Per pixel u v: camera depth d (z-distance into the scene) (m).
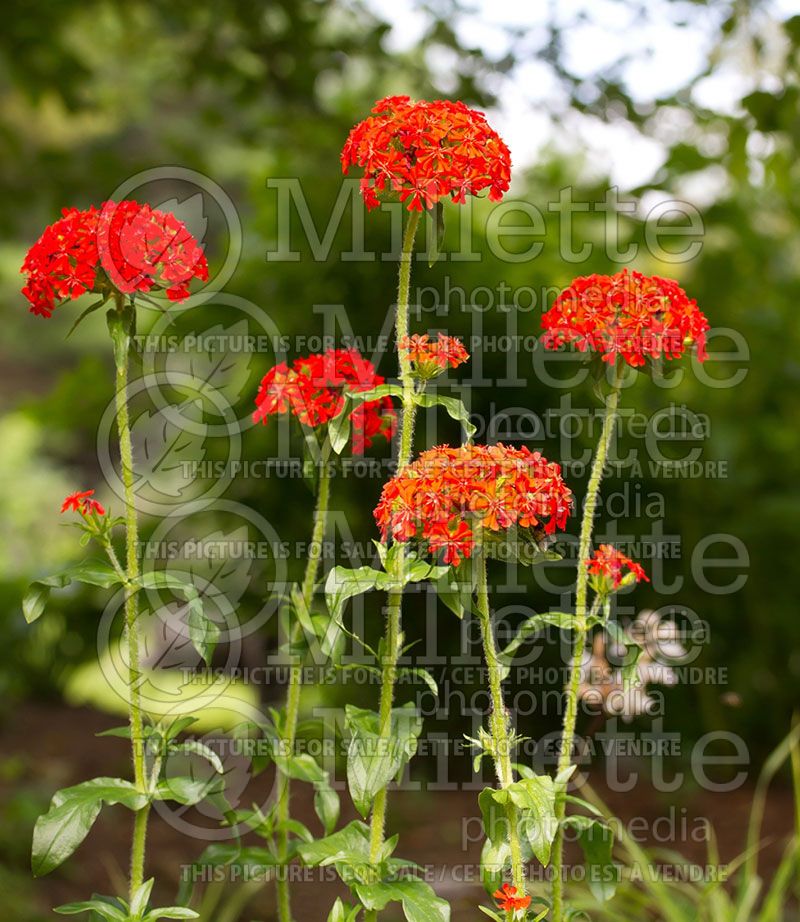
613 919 3.00
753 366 4.93
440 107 2.09
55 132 10.36
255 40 5.48
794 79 4.43
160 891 3.83
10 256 13.35
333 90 6.65
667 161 4.46
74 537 11.46
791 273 5.28
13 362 15.88
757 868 3.83
